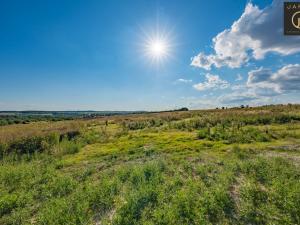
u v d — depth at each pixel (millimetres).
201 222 6613
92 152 17422
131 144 19406
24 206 8914
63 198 8977
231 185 8992
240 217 6875
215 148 15766
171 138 20719
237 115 32031
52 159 15711
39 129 25859
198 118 33469
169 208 7379
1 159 16500
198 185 8953
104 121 45062
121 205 8008
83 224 7164
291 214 6734
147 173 10805
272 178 9070
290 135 18328
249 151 14023
